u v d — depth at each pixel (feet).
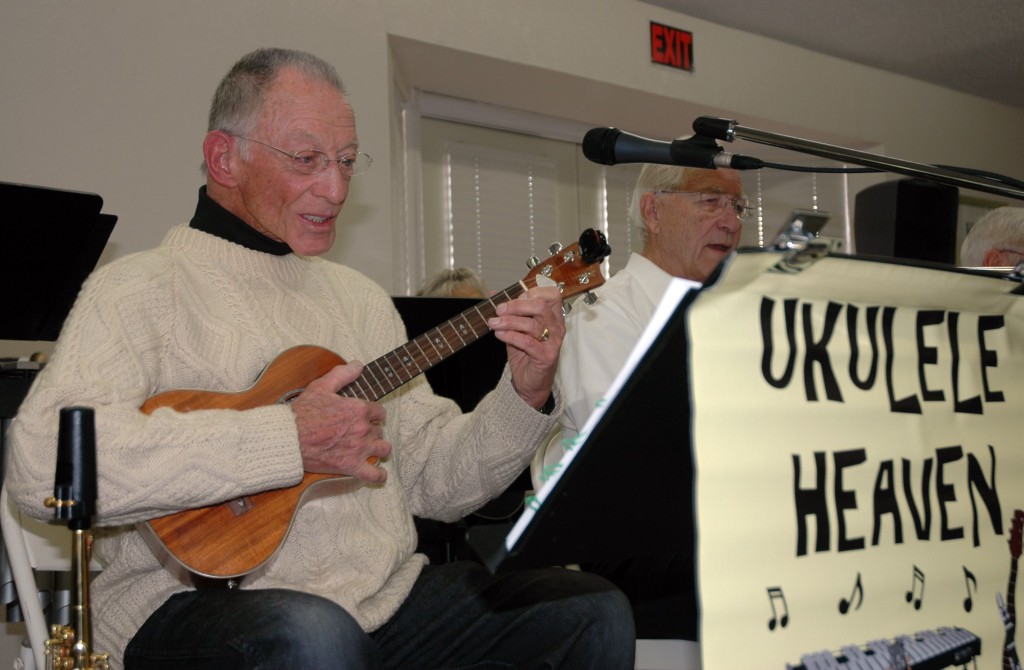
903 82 17.17
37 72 9.61
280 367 4.51
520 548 2.88
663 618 5.80
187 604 3.93
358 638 3.72
